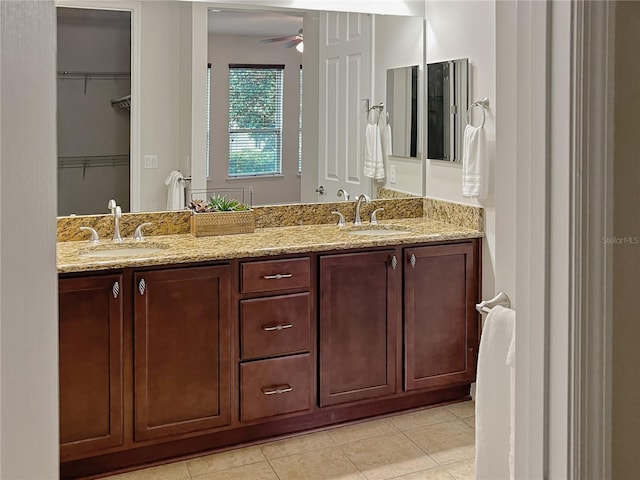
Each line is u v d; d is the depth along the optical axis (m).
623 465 0.91
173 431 2.84
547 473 0.90
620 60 0.87
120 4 3.21
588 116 0.84
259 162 3.56
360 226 3.63
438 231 3.45
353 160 3.73
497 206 1.50
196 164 3.42
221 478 2.76
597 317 0.86
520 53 0.91
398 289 3.28
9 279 0.38
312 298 3.08
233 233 3.35
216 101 3.44
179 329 2.82
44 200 0.42
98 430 2.71
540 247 0.89
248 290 2.93
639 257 0.91
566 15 0.83
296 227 3.64
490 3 3.29
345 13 3.66
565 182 0.85
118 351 2.71
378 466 2.85
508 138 1.42
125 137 3.27
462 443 3.06
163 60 3.31
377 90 3.76
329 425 3.24
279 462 2.89
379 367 3.27
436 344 3.40
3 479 0.38
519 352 0.94
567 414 0.87
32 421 0.41
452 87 3.58
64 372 2.63
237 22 3.45
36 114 0.41
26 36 0.39
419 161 3.87
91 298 2.65
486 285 3.46
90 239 3.19
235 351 2.94
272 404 3.03
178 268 2.79
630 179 0.89
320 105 3.65
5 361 0.38
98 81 3.20
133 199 3.30
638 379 0.92
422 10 3.79
